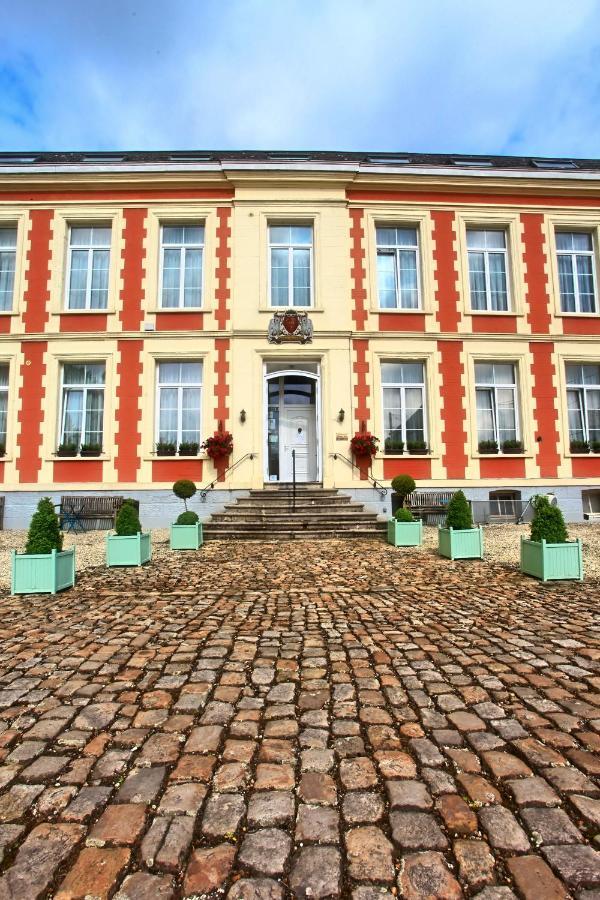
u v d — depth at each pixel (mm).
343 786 2365
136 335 13203
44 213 13570
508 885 1810
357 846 1993
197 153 16062
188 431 13266
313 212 13672
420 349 13547
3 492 12805
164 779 2426
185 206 13617
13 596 5957
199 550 9195
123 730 2881
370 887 1804
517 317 13867
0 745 2729
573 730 2861
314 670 3734
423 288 13836
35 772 2479
